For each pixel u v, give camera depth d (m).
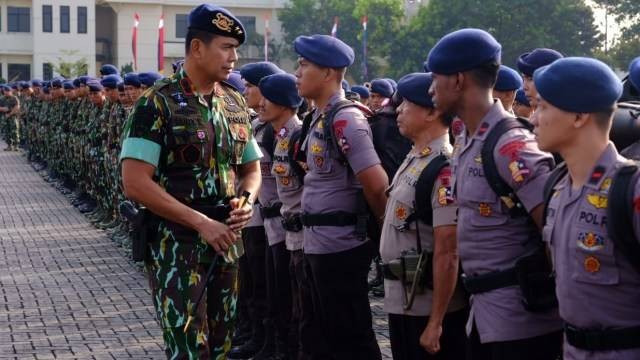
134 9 65.25
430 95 4.61
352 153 5.31
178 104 4.79
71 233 13.52
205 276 4.82
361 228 5.46
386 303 4.92
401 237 4.82
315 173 5.53
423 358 4.80
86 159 15.21
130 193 4.72
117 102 12.66
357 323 5.52
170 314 4.77
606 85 3.49
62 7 64.06
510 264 4.11
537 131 3.62
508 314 4.09
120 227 12.60
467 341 4.35
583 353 3.55
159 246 4.80
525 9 54.91
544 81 3.55
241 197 4.91
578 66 3.52
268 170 6.81
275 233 6.75
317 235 5.49
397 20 59.16
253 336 7.25
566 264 3.56
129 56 65.44
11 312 8.62
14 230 13.85
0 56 64.31
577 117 3.51
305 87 5.53
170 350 4.79
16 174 22.05
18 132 28.81
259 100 7.12
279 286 6.78
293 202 6.18
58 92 18.92
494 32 55.59
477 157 4.16
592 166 3.52
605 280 3.46
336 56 5.49
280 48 67.06
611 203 3.39
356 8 59.91
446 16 55.94
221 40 4.80
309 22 64.44
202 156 4.82
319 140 5.48
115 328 8.04
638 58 4.43
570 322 3.59
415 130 4.80
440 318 4.60
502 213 4.10
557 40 55.75
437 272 4.59
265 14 68.44
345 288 5.50
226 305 4.96
